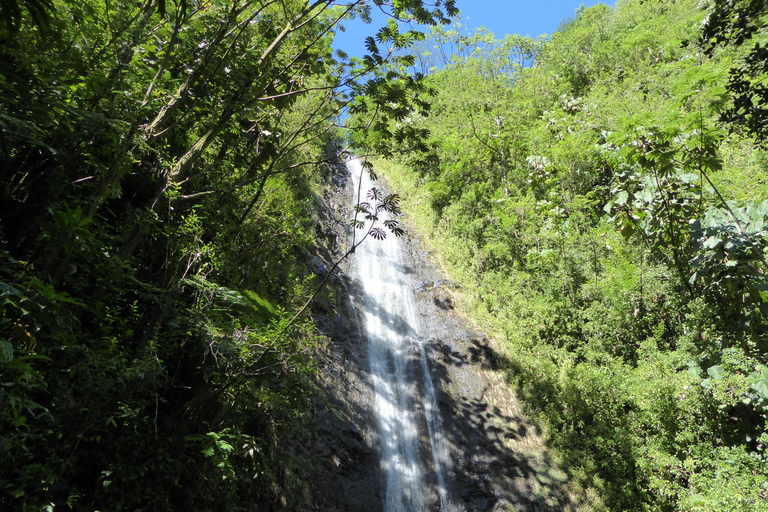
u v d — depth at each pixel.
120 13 3.75
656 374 7.90
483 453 9.10
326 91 7.99
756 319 7.28
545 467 8.72
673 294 8.89
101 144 4.07
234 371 5.32
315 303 10.93
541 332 11.05
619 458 8.06
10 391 2.25
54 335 3.17
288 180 11.66
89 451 4.47
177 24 4.37
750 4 5.04
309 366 5.86
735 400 6.64
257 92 5.96
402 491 8.38
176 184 5.26
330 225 14.41
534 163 13.53
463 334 11.70
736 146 10.85
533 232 12.53
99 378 3.98
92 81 3.42
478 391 10.32
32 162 3.76
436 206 16.62
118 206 5.61
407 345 11.41
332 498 7.68
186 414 5.41
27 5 2.06
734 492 6.01
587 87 20.42
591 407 8.91
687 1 21.14
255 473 6.43
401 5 5.64
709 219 7.52
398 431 9.36
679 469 7.18
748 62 5.32
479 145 16.33
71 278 4.07
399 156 20.66
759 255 6.80
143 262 5.73
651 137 8.11
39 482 3.71
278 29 6.90
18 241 3.45
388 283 13.41
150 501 4.74
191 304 5.57
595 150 12.53
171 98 5.25
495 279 12.82
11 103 2.70
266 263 7.63
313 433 8.33
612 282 9.39
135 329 5.18
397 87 6.28
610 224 10.85
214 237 6.39
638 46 19.75
